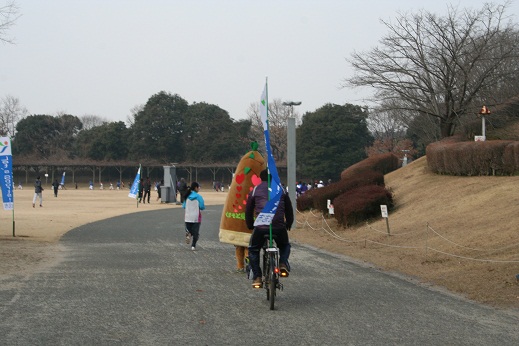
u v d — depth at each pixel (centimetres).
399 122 6862
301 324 756
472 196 1853
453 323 770
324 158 7462
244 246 1212
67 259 1443
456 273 1149
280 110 9144
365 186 2406
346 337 687
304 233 2248
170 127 9881
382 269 1305
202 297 945
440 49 2953
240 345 646
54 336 680
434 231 1516
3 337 671
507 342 672
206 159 9681
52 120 10669
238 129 9844
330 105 7725
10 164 1964
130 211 3684
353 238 1914
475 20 2852
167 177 4938
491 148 2059
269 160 905
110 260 1433
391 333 710
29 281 1093
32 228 2312
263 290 1015
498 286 1002
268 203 891
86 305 869
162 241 1942
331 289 1037
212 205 4694
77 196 6091
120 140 9912
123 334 693
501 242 1292
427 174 2516
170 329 721
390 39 3173
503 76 2741
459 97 2858
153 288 1029
